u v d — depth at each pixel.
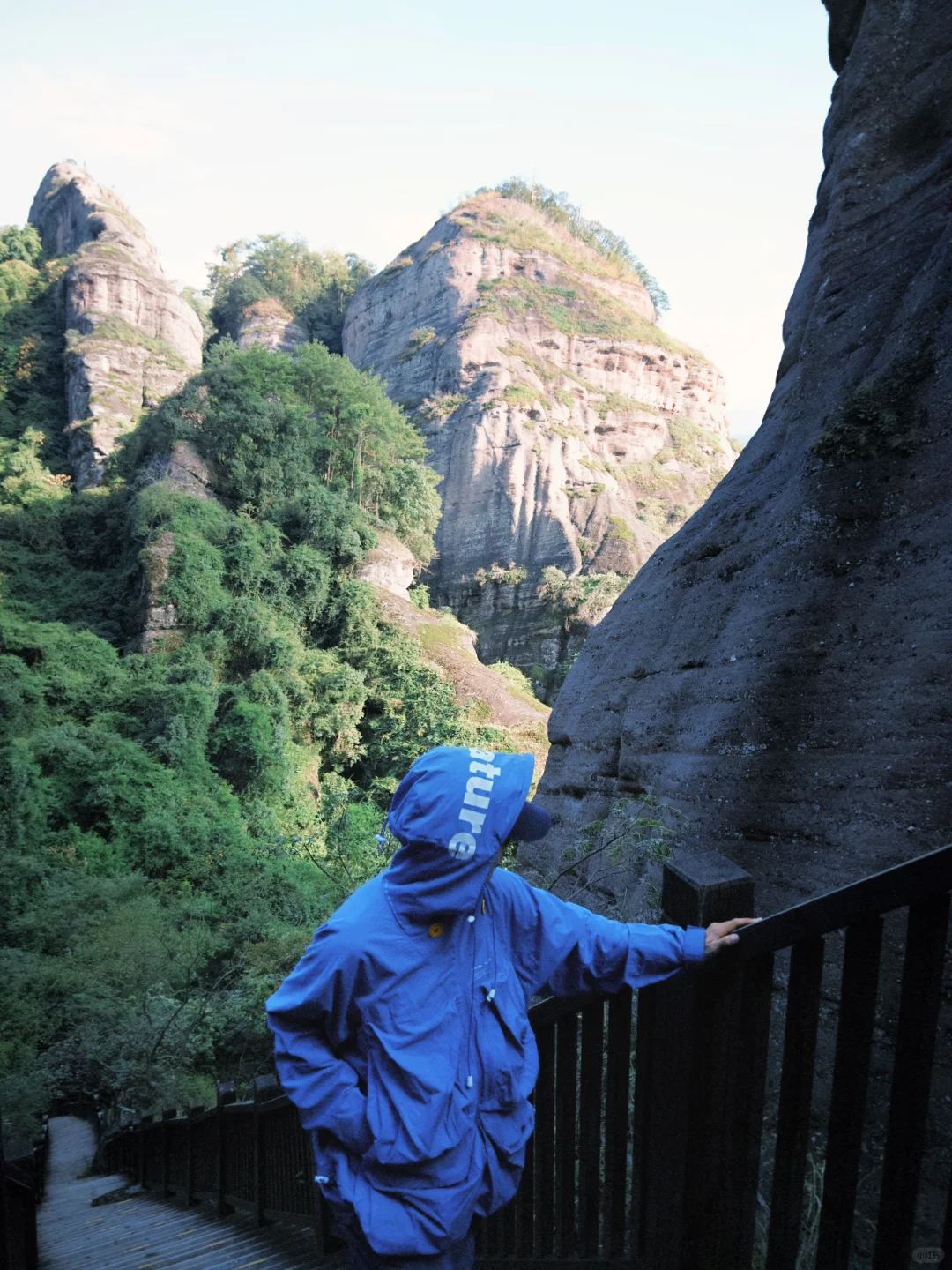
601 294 93.19
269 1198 4.43
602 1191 2.21
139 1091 11.35
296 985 1.59
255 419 49.41
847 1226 1.31
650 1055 1.89
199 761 33.50
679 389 92.81
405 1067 1.52
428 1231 1.51
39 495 55.91
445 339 83.94
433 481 60.31
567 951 1.64
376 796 35.62
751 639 5.21
